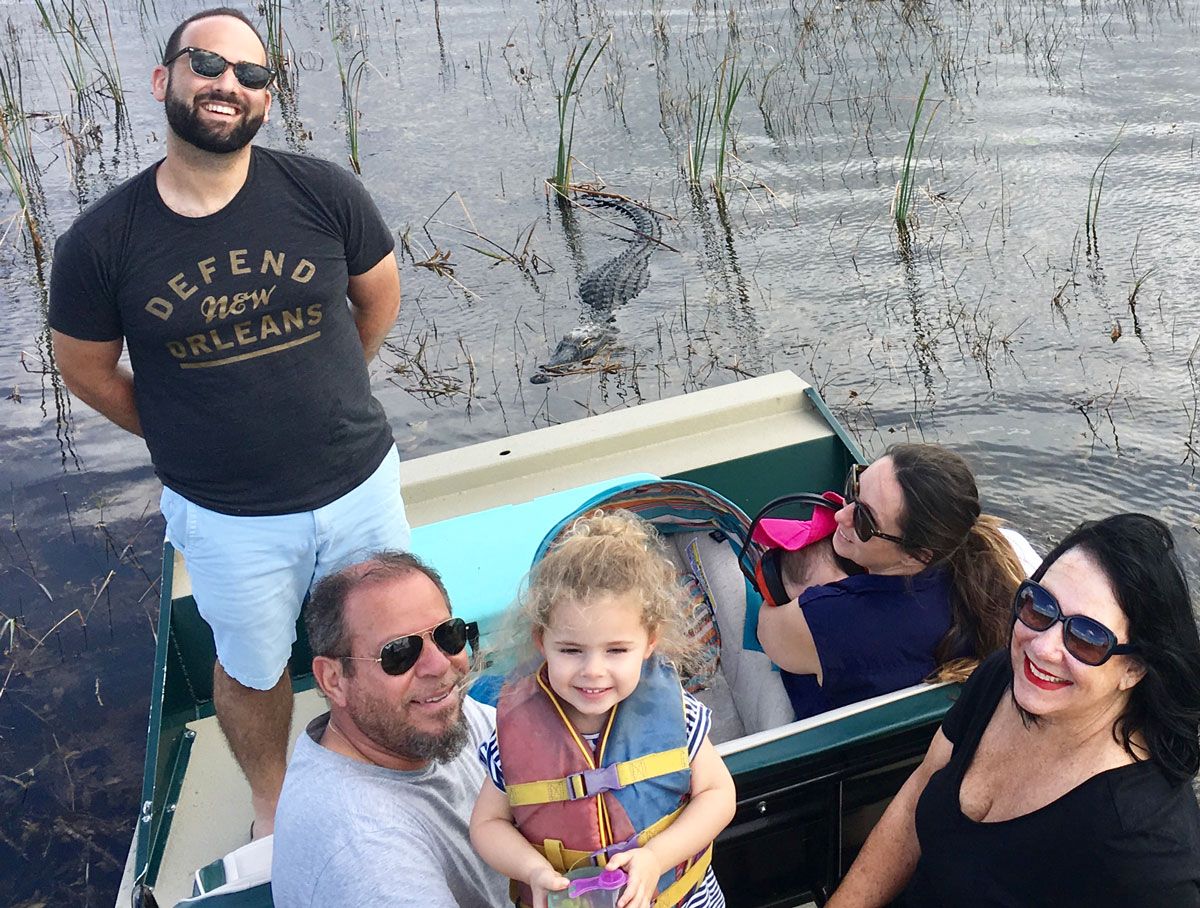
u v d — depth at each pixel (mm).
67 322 2594
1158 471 5188
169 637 3367
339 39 12266
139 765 4023
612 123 10000
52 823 3826
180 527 2797
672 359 6477
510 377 6406
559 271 7617
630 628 1881
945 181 8516
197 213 2514
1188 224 7551
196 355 2592
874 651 2566
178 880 3230
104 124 9969
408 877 1824
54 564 5008
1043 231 7637
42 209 8414
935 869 2119
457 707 2004
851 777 2508
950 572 2590
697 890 2100
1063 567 1860
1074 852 1889
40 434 5926
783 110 10039
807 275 7355
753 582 2920
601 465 4004
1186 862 1847
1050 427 5570
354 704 1931
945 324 6613
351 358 2811
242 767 3148
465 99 10586
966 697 2189
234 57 2371
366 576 1963
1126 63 10469
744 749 2367
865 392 5984
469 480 3953
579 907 1812
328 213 2676
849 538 2594
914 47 11281
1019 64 10641
